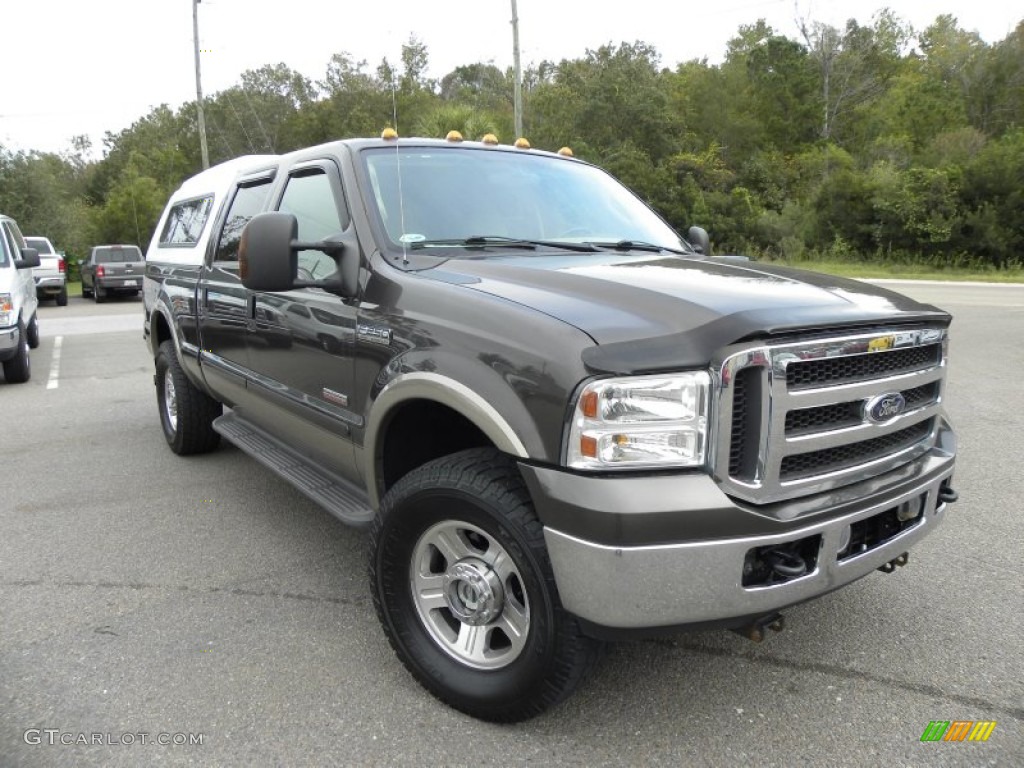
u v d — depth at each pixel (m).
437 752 2.49
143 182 43.22
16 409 7.75
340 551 4.11
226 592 3.62
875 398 2.51
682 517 2.15
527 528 2.36
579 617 2.28
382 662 3.03
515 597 2.57
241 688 2.84
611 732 2.59
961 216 33.41
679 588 2.19
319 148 3.80
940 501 2.92
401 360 2.76
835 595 3.55
